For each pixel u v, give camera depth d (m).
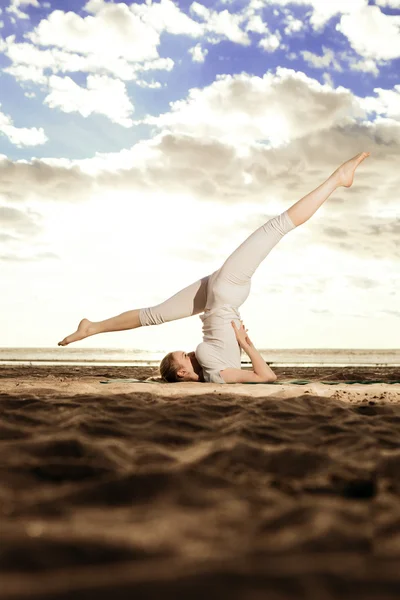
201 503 1.39
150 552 1.02
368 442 2.18
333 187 5.00
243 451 1.98
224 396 3.65
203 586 0.70
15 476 1.62
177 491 1.48
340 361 29.80
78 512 1.30
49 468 1.71
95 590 0.71
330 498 1.46
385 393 4.30
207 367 4.91
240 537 1.12
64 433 2.23
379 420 2.76
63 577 0.82
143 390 4.15
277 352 54.25
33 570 0.91
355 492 1.54
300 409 3.10
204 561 0.91
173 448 2.08
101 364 19.30
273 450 2.01
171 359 5.13
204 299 5.19
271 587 0.70
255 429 2.39
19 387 4.27
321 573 0.75
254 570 0.76
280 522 1.22
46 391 3.99
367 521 1.24
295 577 0.73
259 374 4.96
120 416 2.67
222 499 1.43
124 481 1.55
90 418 2.56
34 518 1.24
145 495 1.44
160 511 1.31
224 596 0.68
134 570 0.83
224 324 4.96
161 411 2.85
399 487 1.59
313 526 1.19
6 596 0.70
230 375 4.89
